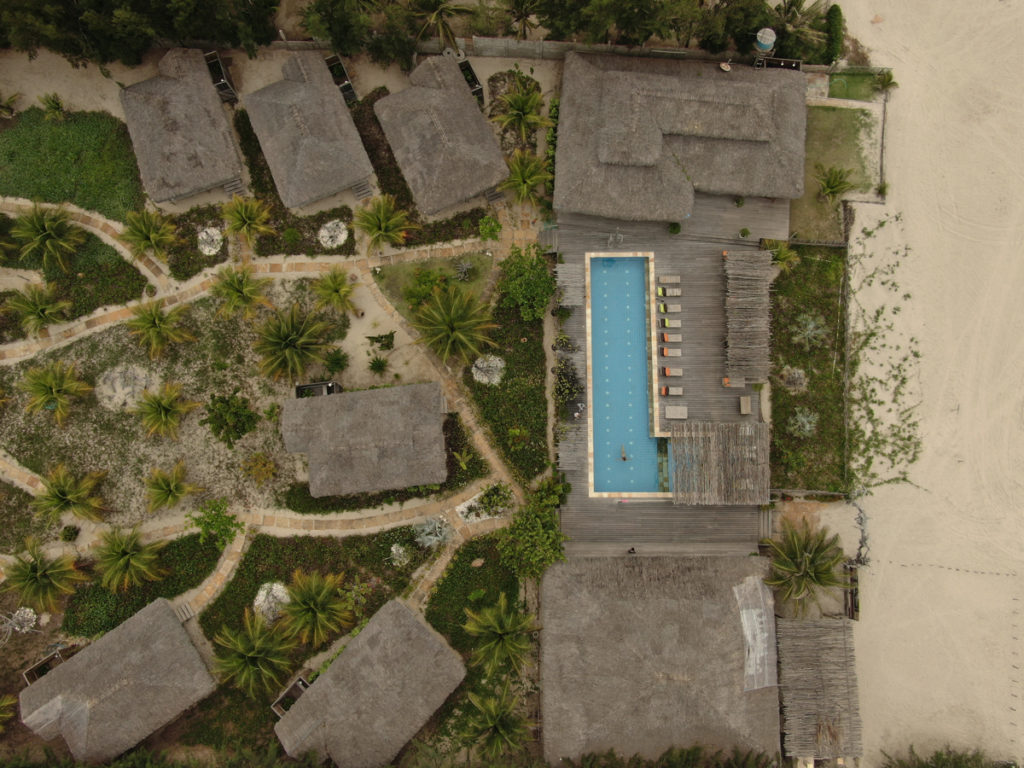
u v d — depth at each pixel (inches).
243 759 1023.6
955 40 1206.3
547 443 1151.6
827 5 1192.8
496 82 1200.2
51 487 1074.7
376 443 1032.8
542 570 1071.0
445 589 1124.5
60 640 1106.1
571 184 1093.1
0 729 1077.1
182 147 1088.2
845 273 1183.6
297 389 1141.1
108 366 1152.8
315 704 1026.7
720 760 1024.9
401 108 1106.7
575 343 1149.1
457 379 1160.8
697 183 1098.7
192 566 1122.0
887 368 1178.0
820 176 1187.3
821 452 1162.6
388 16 1075.9
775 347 1170.0
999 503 1158.3
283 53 1186.0
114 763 1010.1
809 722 1055.6
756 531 1130.7
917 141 1202.0
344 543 1133.7
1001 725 1133.1
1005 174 1192.8
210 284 1166.3
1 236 1144.8
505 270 1151.0
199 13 1046.4
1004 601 1151.0
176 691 1030.4
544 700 1042.7
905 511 1163.3
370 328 1167.6
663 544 1127.0
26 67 1176.8
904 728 1139.3
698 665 1016.9
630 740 1024.9
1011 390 1168.8
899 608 1154.7
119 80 1175.0
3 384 1150.3
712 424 1106.7
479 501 1142.3
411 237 1175.6
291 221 1173.7
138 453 1143.6
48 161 1167.6
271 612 1116.5
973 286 1184.2
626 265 1171.3
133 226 1101.1
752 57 1161.4
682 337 1145.4
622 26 1085.8
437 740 1100.5
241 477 1142.3
